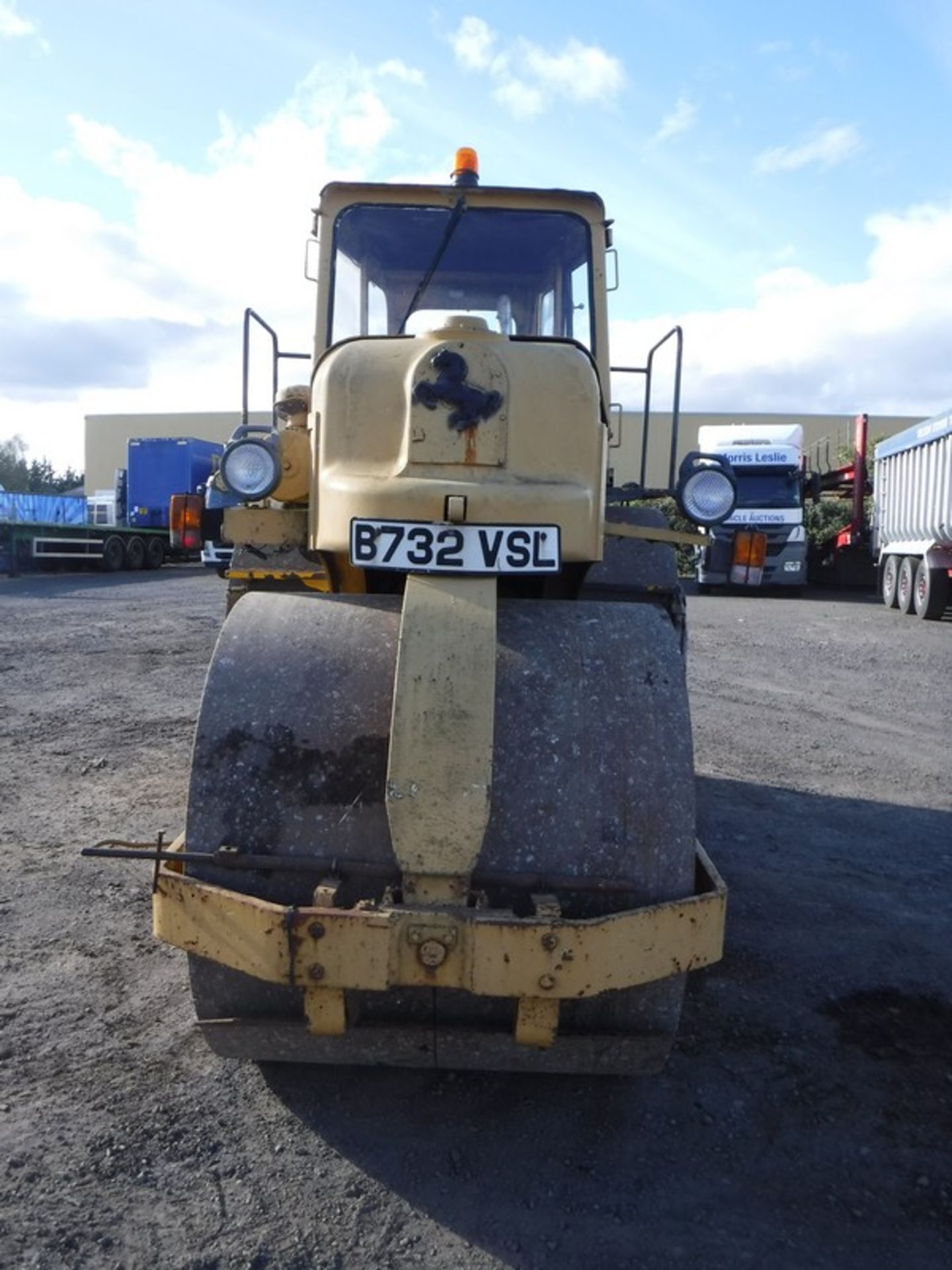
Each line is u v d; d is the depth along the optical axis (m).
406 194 4.61
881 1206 2.68
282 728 2.87
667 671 3.02
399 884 2.75
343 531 3.18
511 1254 2.47
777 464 19.67
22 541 22.02
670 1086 3.17
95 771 6.31
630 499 4.86
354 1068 3.18
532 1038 2.62
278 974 2.56
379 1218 2.57
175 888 2.67
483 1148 2.84
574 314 4.76
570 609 3.16
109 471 46.38
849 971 3.99
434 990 2.81
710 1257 2.48
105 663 10.09
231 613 3.18
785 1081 3.23
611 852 2.76
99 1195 2.62
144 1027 3.40
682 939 2.64
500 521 3.08
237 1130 2.88
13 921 4.18
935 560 15.48
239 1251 2.45
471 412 3.13
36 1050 3.25
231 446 3.61
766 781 6.70
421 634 2.80
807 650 12.37
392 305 4.77
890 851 5.40
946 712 9.01
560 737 2.85
